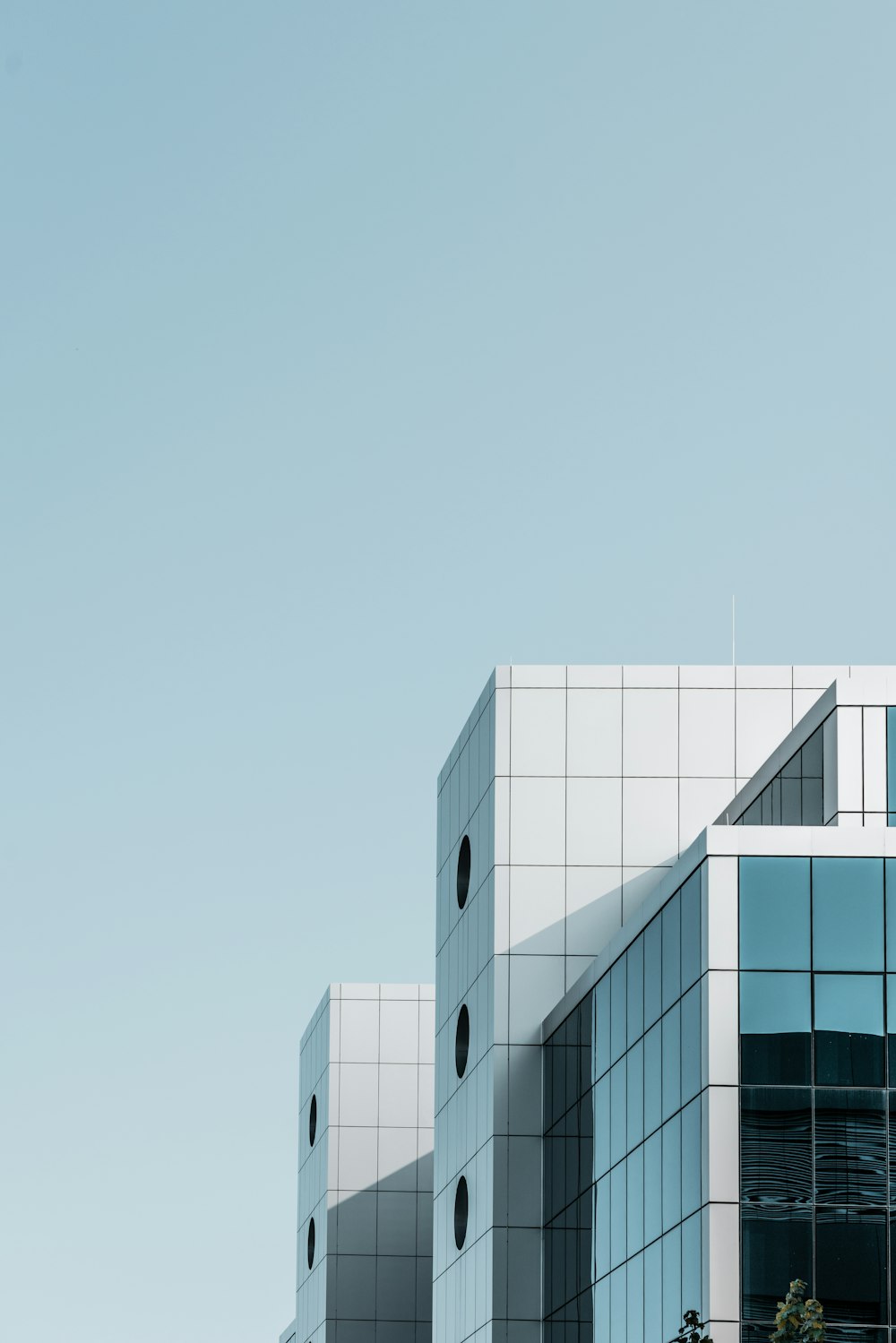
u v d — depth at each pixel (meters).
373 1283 103.50
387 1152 105.19
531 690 67.12
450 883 76.19
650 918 50.50
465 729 73.56
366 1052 106.31
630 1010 52.69
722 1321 42.28
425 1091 105.94
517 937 65.56
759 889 44.25
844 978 43.75
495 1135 64.75
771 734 66.50
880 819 50.09
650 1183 49.28
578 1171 58.75
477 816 70.19
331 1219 104.25
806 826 44.81
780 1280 42.34
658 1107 48.88
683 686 67.06
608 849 66.00
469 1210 69.25
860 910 44.00
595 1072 57.03
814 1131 43.00
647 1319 49.03
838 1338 41.84
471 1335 67.88
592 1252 56.22
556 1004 65.00
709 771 66.44
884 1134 42.94
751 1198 42.78
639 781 66.44
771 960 43.91
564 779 66.50
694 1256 44.09
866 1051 43.38
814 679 66.94
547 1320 62.75
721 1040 43.62
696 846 45.59
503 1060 65.12
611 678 67.12
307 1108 115.88
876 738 50.56
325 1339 103.00
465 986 71.62
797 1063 43.38
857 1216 42.53
